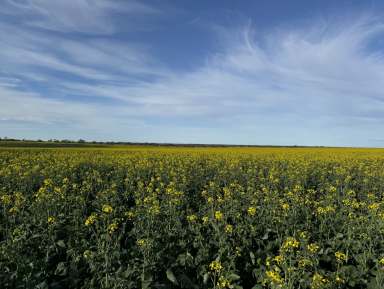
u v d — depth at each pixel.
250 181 16.48
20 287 5.89
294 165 23.78
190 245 8.08
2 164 21.61
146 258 6.77
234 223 9.73
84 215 10.39
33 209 9.83
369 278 6.65
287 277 6.09
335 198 13.35
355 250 7.58
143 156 29.64
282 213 9.66
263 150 47.25
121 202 12.67
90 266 6.55
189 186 16.39
